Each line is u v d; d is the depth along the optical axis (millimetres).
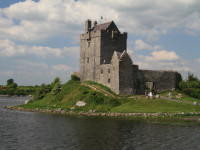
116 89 73375
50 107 70625
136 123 47344
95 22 91438
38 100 85688
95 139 35625
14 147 31906
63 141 34625
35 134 38875
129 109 60219
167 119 51812
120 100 67312
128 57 74938
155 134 38625
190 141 34938
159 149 31297
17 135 38344
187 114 55375
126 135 37875
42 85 89812
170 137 36906
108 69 77812
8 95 177500
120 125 45438
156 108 60188
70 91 77188
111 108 62906
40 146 32312
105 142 34094
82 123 47781
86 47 88812
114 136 37281
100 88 77562
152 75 79438
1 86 195750
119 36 87062
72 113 62469
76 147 31844
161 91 80375
